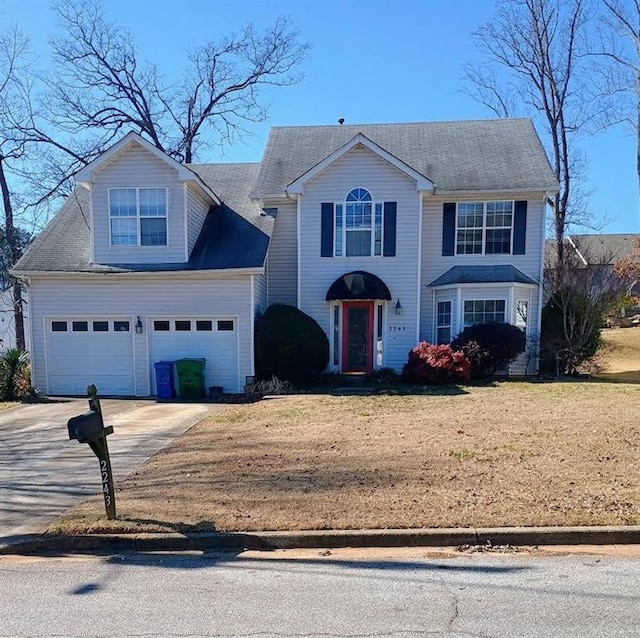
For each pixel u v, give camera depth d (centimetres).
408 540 445
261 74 2830
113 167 1459
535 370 1600
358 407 1084
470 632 314
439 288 1590
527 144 1759
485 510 486
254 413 1069
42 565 427
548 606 342
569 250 1973
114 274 1414
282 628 322
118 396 1416
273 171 1752
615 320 3050
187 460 712
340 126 1980
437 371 1394
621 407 1012
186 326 1436
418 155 1766
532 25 2348
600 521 456
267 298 1664
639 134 2011
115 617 339
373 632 316
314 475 609
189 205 1483
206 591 372
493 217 1611
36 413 1186
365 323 1600
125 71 2645
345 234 1584
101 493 586
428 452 698
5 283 2369
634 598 350
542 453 678
